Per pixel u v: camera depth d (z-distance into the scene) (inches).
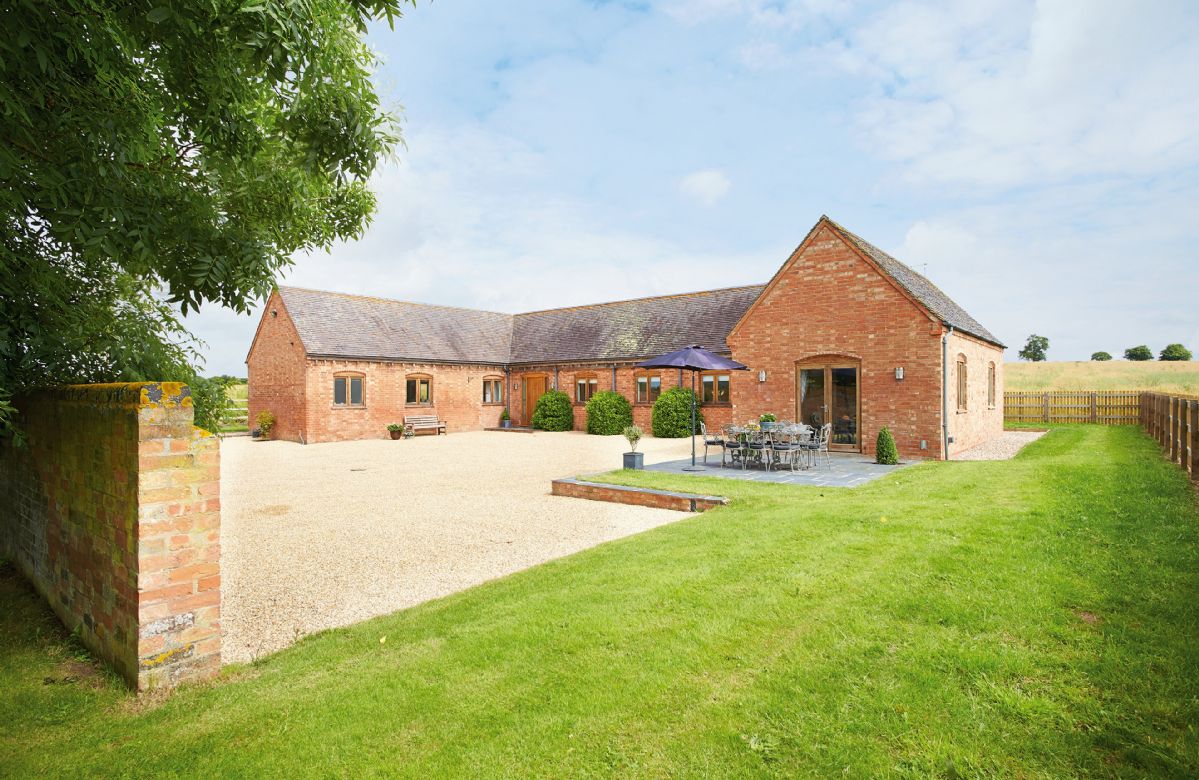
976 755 104.4
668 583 201.6
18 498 232.7
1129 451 533.0
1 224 153.4
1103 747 105.1
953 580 187.0
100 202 146.5
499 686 137.3
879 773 101.7
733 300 1047.6
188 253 176.9
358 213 265.0
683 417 957.8
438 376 1157.1
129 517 145.6
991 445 733.9
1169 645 138.0
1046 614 158.6
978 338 719.1
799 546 237.5
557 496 460.4
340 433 1008.2
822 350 651.5
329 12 153.5
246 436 1113.4
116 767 111.7
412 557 293.6
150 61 146.7
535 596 202.2
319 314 1042.7
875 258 619.8
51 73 125.0
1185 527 228.7
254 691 143.6
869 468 522.9
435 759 111.2
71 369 202.7
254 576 265.0
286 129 185.8
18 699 140.9
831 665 138.6
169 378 227.0
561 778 104.4
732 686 132.3
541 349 1253.7
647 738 114.9
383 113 196.5
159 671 144.8
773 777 102.0
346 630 191.6
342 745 116.7
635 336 1115.3
